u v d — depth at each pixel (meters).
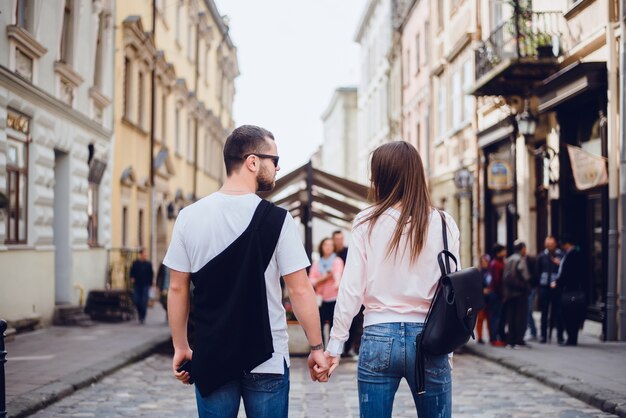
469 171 26.53
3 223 15.23
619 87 15.59
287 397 3.67
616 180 15.60
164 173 32.69
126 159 26.06
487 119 25.55
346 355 14.40
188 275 3.68
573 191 18.28
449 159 31.14
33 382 9.96
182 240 3.64
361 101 63.28
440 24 33.12
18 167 16.31
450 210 31.03
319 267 14.38
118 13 24.64
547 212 20.64
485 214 25.95
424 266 3.87
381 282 3.88
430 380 3.84
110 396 9.68
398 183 3.95
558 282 15.20
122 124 25.39
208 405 3.58
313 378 3.84
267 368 3.56
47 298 18.02
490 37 22.36
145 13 28.92
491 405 9.14
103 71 23.17
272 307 3.62
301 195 20.28
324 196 22.20
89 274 21.52
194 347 3.60
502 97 22.22
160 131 32.38
